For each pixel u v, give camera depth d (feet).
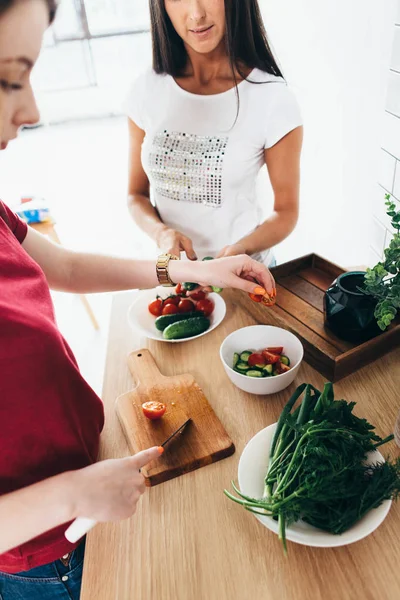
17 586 2.46
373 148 5.52
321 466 2.00
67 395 2.19
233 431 2.73
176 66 4.36
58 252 3.05
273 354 3.06
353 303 3.00
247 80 4.16
